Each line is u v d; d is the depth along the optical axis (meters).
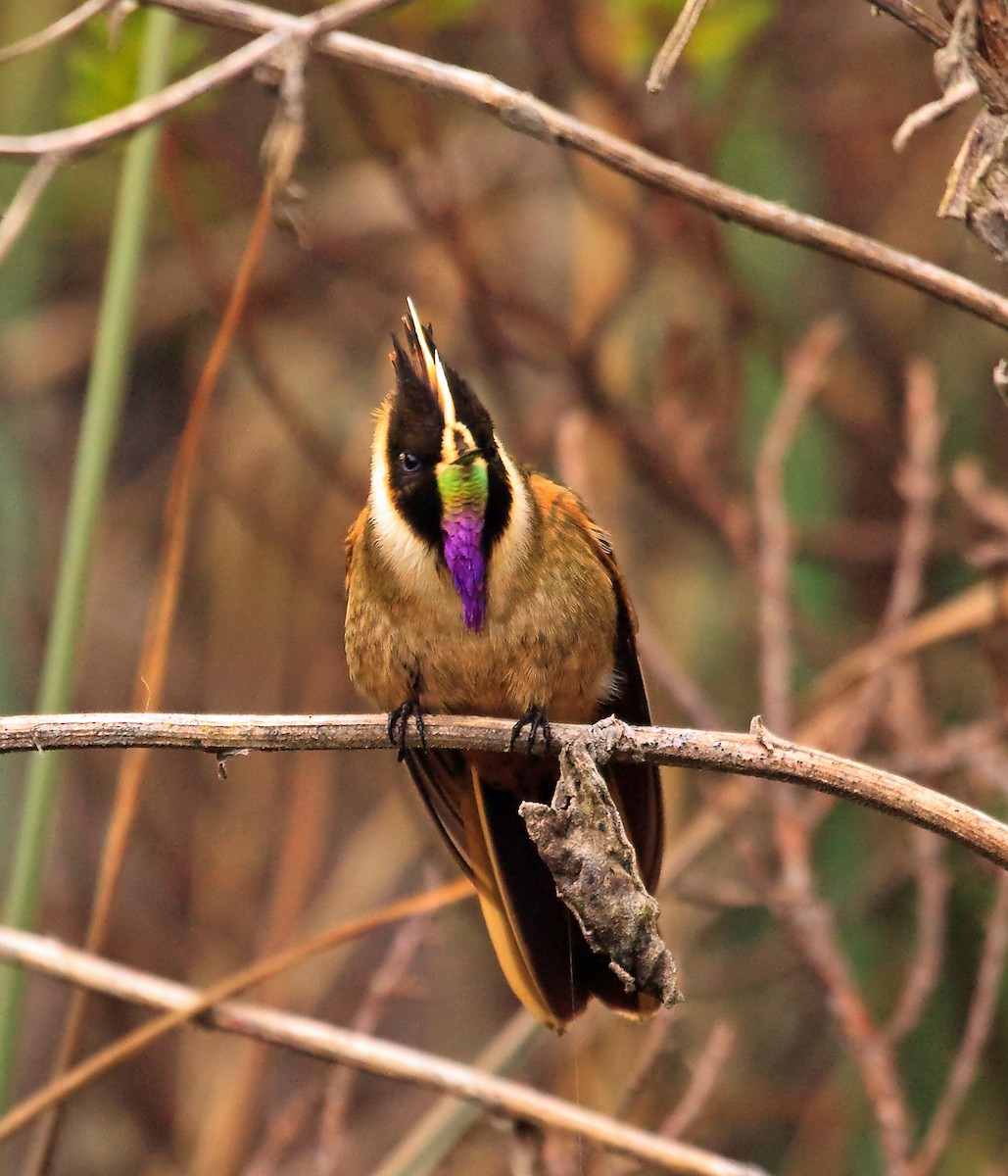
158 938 12.16
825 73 12.52
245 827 12.43
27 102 11.73
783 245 12.17
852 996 8.22
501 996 12.13
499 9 11.77
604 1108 10.25
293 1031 7.48
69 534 7.45
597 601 7.20
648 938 5.39
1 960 7.32
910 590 9.32
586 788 5.45
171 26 7.76
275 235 13.05
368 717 6.29
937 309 12.19
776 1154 10.68
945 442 11.97
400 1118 11.66
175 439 13.69
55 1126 7.66
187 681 13.06
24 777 12.21
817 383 11.20
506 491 6.92
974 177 5.33
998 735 9.20
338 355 13.23
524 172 13.20
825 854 10.80
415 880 12.76
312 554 12.88
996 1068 10.15
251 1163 11.12
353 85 11.17
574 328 11.73
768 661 9.16
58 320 13.41
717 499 11.20
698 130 11.57
